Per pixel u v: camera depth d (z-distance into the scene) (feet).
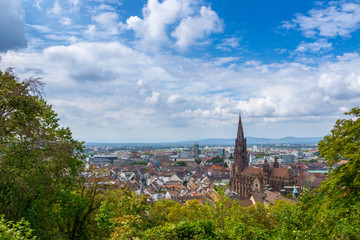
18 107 93.09
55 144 98.07
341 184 107.24
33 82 95.35
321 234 68.74
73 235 108.68
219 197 91.76
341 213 87.97
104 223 82.43
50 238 86.07
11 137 88.43
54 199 95.35
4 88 93.20
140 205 106.52
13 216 78.43
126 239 64.03
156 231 66.03
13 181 77.56
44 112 105.91
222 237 67.82
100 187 123.54
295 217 73.15
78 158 117.19
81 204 104.99
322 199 111.34
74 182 112.68
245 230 72.69
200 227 67.97
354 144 107.86
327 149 121.29
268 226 126.41
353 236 60.59
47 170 88.12
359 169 100.58
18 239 51.75
